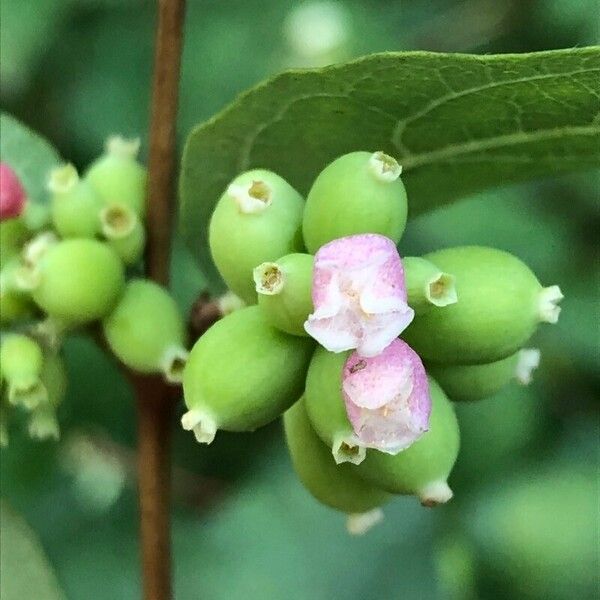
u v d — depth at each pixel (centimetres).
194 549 12
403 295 6
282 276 6
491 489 12
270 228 6
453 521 12
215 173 8
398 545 12
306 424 7
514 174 8
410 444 6
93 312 7
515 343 6
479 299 6
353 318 6
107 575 12
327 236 6
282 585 12
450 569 12
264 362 6
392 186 6
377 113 7
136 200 8
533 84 7
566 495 12
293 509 12
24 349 7
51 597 9
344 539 12
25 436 12
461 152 7
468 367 7
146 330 7
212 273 8
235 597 12
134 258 7
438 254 7
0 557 9
